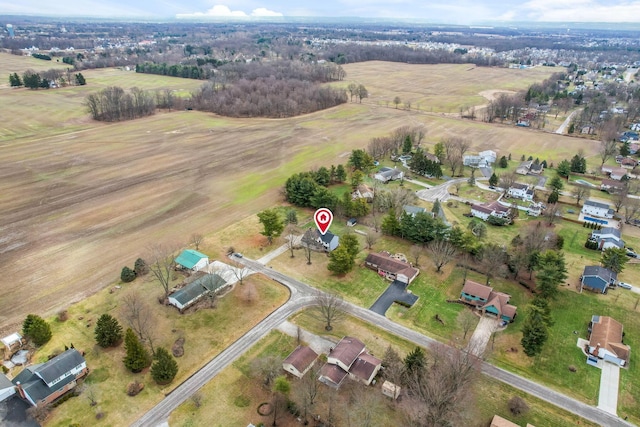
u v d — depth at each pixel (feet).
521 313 248.52
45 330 216.95
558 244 308.81
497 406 187.21
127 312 238.07
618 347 212.64
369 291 266.16
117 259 294.66
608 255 279.90
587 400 191.83
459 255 305.94
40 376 184.34
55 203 375.45
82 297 254.47
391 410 183.42
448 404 171.94
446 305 254.68
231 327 232.12
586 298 262.26
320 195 366.02
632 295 265.34
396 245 320.70
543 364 211.82
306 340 223.71
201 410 182.91
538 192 419.95
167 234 329.11
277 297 257.55
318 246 311.68
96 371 202.08
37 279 270.46
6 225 336.08
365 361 200.85
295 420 178.29
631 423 181.16
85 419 178.09
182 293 246.06
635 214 364.38
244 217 361.10
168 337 223.51
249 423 176.96
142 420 177.99
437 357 196.95
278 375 198.18
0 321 232.53
